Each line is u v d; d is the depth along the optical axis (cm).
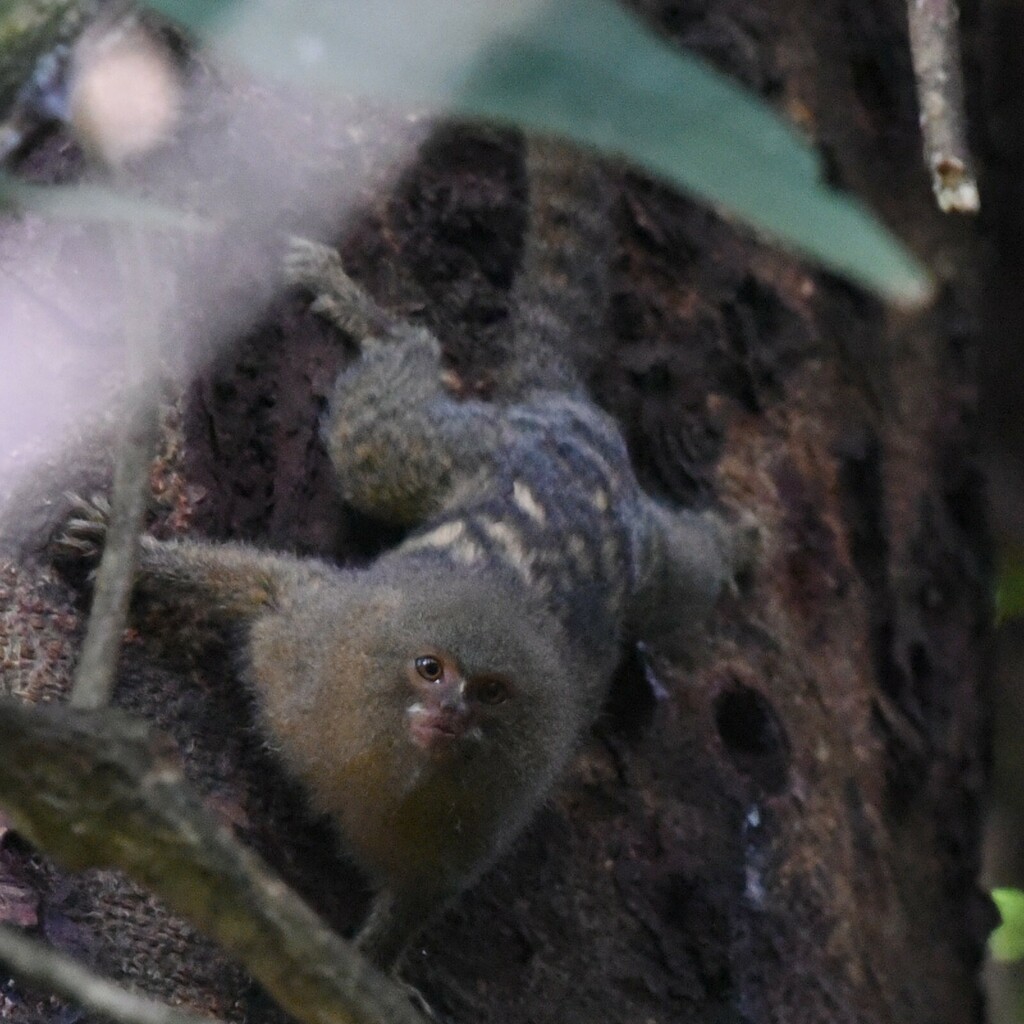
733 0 1334
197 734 895
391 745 918
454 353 1116
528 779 950
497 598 962
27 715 321
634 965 1004
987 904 1367
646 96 258
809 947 1088
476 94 258
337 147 1023
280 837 928
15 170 679
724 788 1091
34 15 311
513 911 988
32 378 809
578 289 1162
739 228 1255
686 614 1130
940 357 1477
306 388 1009
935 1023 1249
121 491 374
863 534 1299
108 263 843
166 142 913
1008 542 1733
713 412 1220
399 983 933
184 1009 741
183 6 262
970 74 1650
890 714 1278
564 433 1094
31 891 708
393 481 1039
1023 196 1866
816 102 1362
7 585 793
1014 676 1889
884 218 1438
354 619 941
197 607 923
